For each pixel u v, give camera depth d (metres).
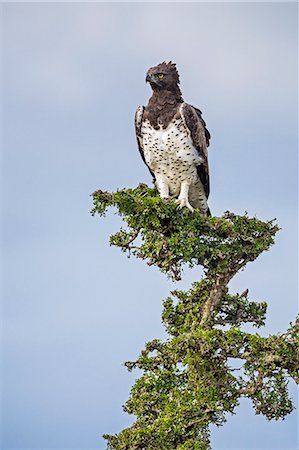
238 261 14.03
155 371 13.71
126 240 14.06
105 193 13.77
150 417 13.55
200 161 16.78
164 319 14.56
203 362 13.09
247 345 13.02
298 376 12.86
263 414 13.00
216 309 14.16
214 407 12.76
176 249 13.55
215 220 13.80
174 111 16.61
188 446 12.62
